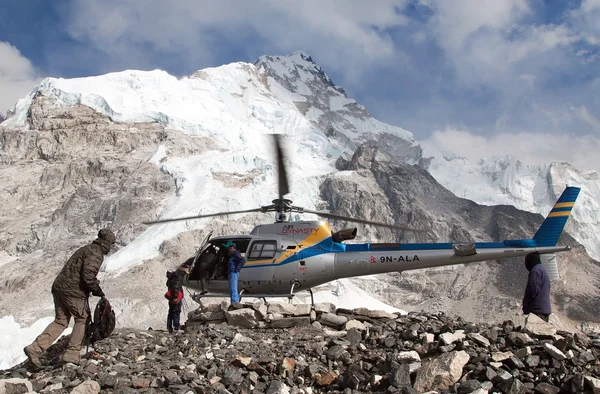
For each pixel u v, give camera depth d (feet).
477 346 34.22
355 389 30.78
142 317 481.87
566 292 647.56
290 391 31.17
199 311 51.55
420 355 34.55
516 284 654.12
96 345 40.29
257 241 59.16
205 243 59.98
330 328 45.39
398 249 59.26
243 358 34.12
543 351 32.09
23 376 34.94
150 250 639.76
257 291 59.06
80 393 30.09
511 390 28.99
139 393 30.25
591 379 28.19
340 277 59.47
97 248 36.91
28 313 525.75
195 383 31.37
